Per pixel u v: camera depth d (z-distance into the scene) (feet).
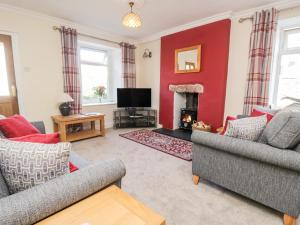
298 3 8.54
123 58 15.31
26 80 10.63
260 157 4.64
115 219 2.52
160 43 14.62
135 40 16.22
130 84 16.15
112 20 11.60
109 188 3.27
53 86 11.75
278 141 4.61
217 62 11.13
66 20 11.66
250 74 10.01
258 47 9.57
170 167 8.02
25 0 8.98
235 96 11.07
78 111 12.85
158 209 5.30
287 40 9.94
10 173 2.81
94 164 3.33
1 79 10.02
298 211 4.42
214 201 5.68
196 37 11.95
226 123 6.28
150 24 12.34
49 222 2.44
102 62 15.96
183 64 12.85
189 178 7.08
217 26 10.86
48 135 3.58
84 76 14.85
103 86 15.76
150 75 16.07
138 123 16.24
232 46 10.89
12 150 2.80
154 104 16.15
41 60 11.08
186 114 14.26
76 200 2.78
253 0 8.92
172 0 8.91
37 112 11.24
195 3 9.24
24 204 2.29
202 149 6.11
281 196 4.61
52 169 2.84
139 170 7.72
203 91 12.05
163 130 14.32
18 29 10.07
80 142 11.48
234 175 5.43
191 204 5.53
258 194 5.02
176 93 14.10
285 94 10.23
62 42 11.64
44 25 10.97
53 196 2.51
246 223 4.79
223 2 9.15
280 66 10.23
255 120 5.49
